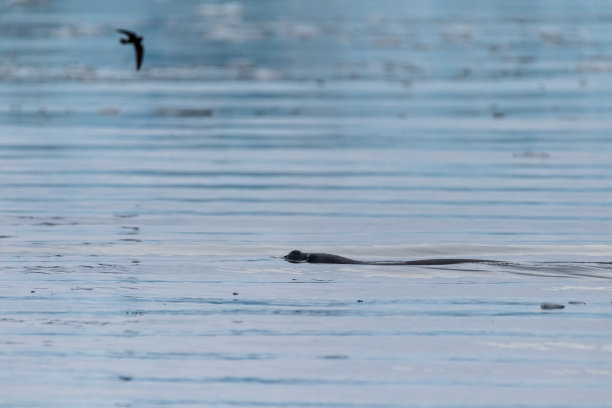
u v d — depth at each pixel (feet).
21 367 83.71
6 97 288.10
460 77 334.24
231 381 80.79
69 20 570.87
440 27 530.27
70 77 333.21
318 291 106.52
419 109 263.29
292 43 453.99
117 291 106.63
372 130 229.86
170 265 118.11
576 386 79.36
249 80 328.70
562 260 120.37
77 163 189.88
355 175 178.09
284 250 125.90
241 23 565.53
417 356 86.07
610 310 99.09
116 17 599.98
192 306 100.99
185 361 85.15
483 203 154.71
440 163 189.57
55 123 241.14
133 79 329.52
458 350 87.51
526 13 638.94
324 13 647.56
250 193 162.71
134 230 136.77
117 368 83.56
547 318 96.48
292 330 93.04
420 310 99.30
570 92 296.30
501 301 102.47
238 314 98.22
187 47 437.17
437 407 75.61
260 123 241.14
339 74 342.64
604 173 179.32
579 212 147.84
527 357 85.71
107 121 244.63
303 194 161.79
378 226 139.33
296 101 279.49
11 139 218.18
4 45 437.58
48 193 162.30
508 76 336.08
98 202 155.53
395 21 572.51
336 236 133.39
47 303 101.96
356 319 96.37
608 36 476.54
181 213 147.64
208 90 304.71
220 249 126.31
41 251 124.88
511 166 186.29
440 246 127.65
